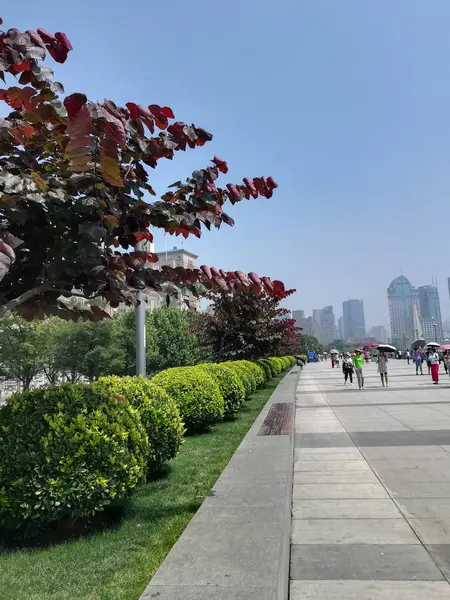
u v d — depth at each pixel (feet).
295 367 160.04
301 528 14.90
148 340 160.56
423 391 58.59
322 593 10.80
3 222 11.10
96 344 161.48
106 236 11.35
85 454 13.24
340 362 228.63
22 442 13.24
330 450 26.22
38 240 12.00
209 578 8.93
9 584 10.52
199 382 30.45
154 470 19.66
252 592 8.32
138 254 13.29
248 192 13.28
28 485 12.74
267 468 17.85
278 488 15.05
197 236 13.64
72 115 8.48
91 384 16.20
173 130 11.69
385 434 30.07
